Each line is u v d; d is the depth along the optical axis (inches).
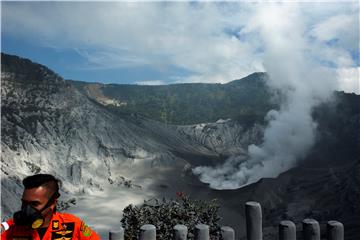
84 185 4212.6
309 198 3951.8
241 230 3043.8
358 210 3152.1
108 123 5556.1
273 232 1659.7
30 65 5398.6
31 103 4815.5
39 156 4077.3
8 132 4101.9
